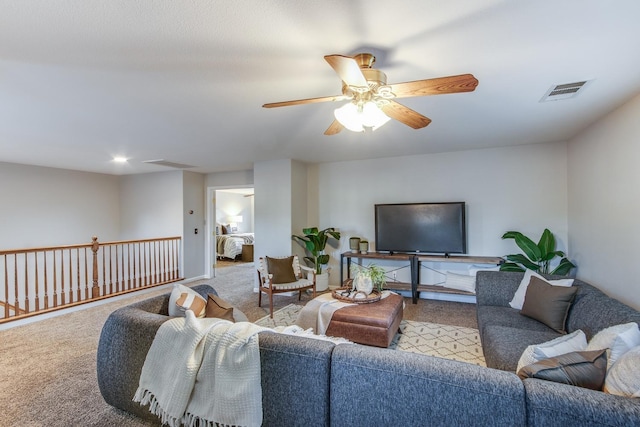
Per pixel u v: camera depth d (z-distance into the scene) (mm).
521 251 4281
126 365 1836
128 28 1512
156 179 6449
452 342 3139
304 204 5488
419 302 4574
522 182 4254
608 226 2867
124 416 1968
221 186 6551
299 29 1536
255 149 4293
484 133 3586
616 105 2635
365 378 1251
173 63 1866
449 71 2006
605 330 1517
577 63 1911
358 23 1489
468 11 1404
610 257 2836
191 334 1593
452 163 4637
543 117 2980
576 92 2357
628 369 1149
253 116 2854
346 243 5344
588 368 1227
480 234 4480
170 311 2125
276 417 1395
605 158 2920
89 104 2520
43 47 1670
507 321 2561
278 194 5145
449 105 2646
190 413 1517
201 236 6621
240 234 10344
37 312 3947
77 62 1841
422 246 4641
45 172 5703
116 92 2281
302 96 2383
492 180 4410
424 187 4801
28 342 3219
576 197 3676
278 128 3252
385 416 1213
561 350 1499
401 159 4949
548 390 1071
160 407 1594
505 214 4344
